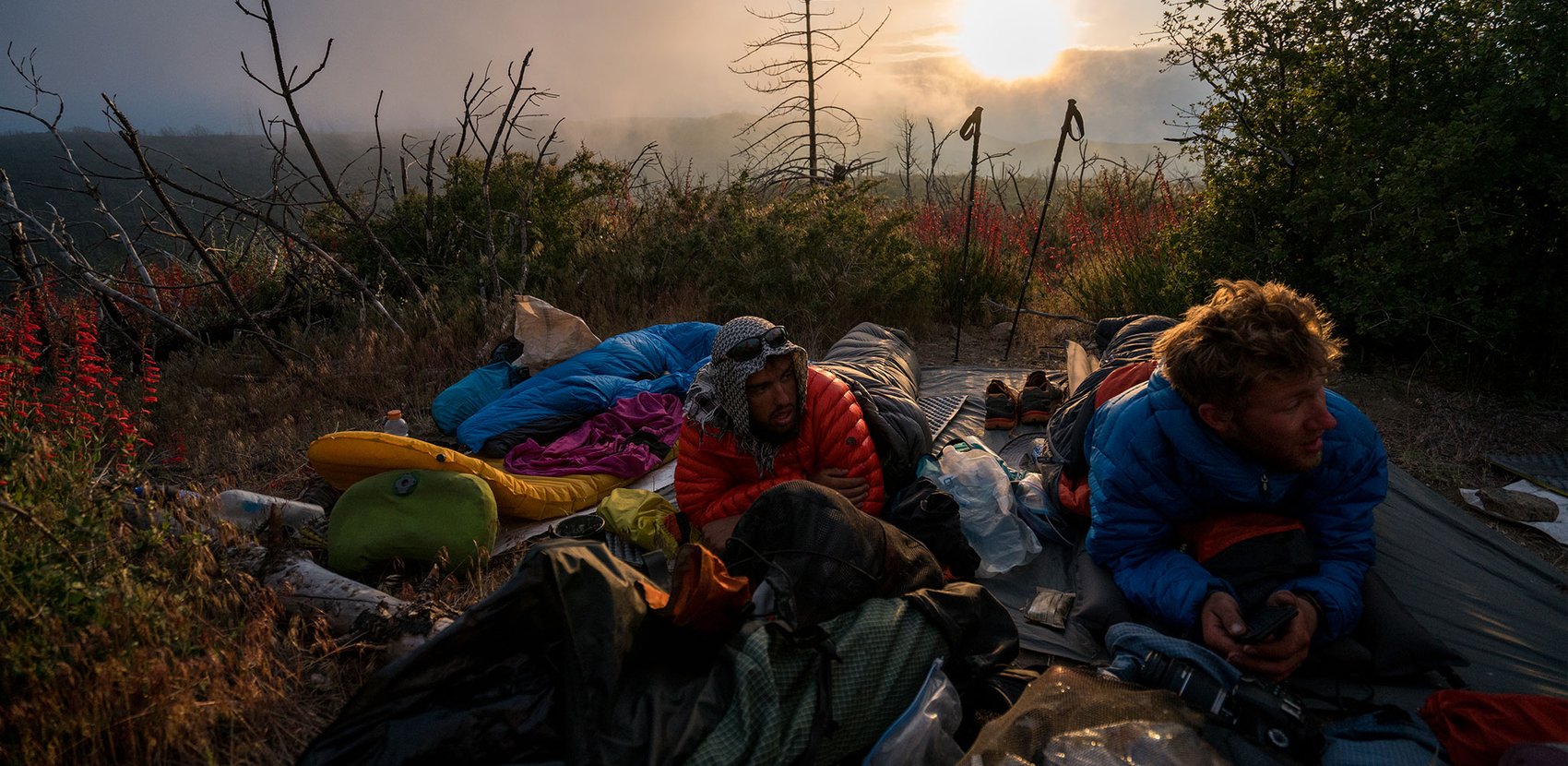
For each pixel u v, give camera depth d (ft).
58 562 7.72
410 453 11.14
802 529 7.75
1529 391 14.01
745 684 6.51
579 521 11.46
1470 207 14.20
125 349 20.81
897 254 22.26
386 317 20.70
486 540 10.40
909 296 21.77
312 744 6.29
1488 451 12.92
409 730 6.30
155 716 6.84
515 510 11.56
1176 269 19.12
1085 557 9.70
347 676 8.29
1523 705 6.24
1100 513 8.86
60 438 10.27
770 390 9.48
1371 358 16.02
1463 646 8.36
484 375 15.96
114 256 26.20
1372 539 8.27
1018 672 7.91
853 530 7.83
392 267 24.29
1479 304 13.99
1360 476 8.09
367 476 11.38
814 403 9.95
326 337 20.95
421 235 25.46
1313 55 16.46
